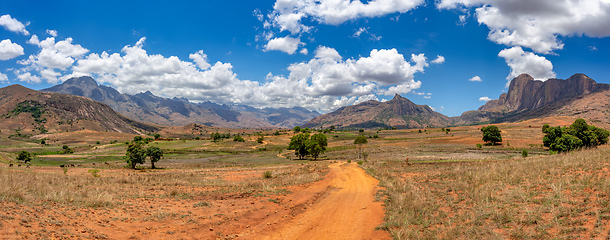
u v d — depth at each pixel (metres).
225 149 142.12
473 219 11.85
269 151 137.62
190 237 11.51
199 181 29.62
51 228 9.77
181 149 140.62
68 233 9.72
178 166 66.88
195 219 13.84
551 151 62.97
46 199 13.54
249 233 12.84
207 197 20.16
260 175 39.22
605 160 17.48
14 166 49.59
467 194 16.39
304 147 93.06
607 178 13.29
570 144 60.78
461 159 59.84
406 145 121.50
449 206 15.16
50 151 149.38
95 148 156.12
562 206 11.20
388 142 142.12
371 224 14.32
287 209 17.69
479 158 62.38
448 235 10.80
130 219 12.78
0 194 12.30
